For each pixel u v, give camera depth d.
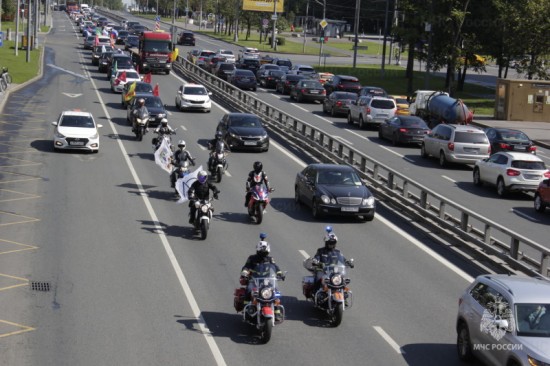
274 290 47.06
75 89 188.62
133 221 76.94
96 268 60.91
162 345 45.72
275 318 47.50
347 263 51.56
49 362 42.38
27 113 148.12
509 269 63.97
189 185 74.88
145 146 122.50
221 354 44.69
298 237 74.06
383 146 139.00
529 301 40.28
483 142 119.06
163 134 104.94
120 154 114.50
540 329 38.97
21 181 93.00
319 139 124.62
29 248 65.69
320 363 44.03
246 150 124.50
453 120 154.62
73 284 56.66
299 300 55.75
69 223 74.88
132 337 46.78
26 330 47.12
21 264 61.00
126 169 103.69
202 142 128.25
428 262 67.56
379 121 154.62
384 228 79.75
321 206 80.56
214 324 49.75
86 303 52.66
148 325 48.97
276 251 68.44
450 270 65.31
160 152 91.88
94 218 77.31
